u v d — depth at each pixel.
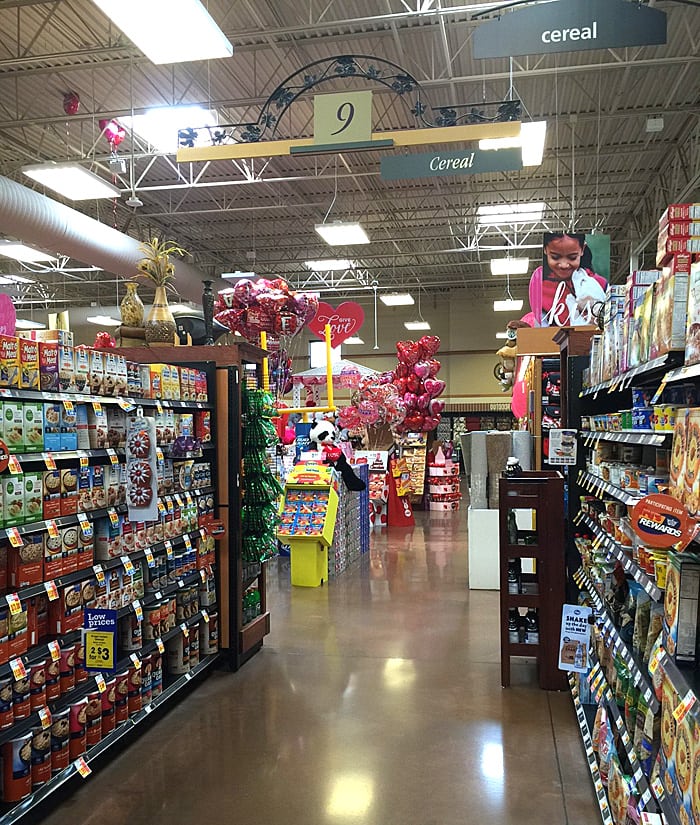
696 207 2.41
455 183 15.24
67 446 3.35
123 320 5.11
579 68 9.39
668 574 2.21
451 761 3.59
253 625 5.23
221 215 17.08
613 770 2.73
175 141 10.14
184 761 3.60
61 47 9.44
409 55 9.66
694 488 1.97
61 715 3.18
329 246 20.12
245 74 10.13
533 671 4.93
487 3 8.33
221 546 4.93
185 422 4.55
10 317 4.14
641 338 2.79
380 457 12.24
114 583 3.68
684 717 1.81
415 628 5.96
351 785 3.36
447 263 22.12
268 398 5.45
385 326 27.36
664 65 9.95
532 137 8.16
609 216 17.91
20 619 2.98
